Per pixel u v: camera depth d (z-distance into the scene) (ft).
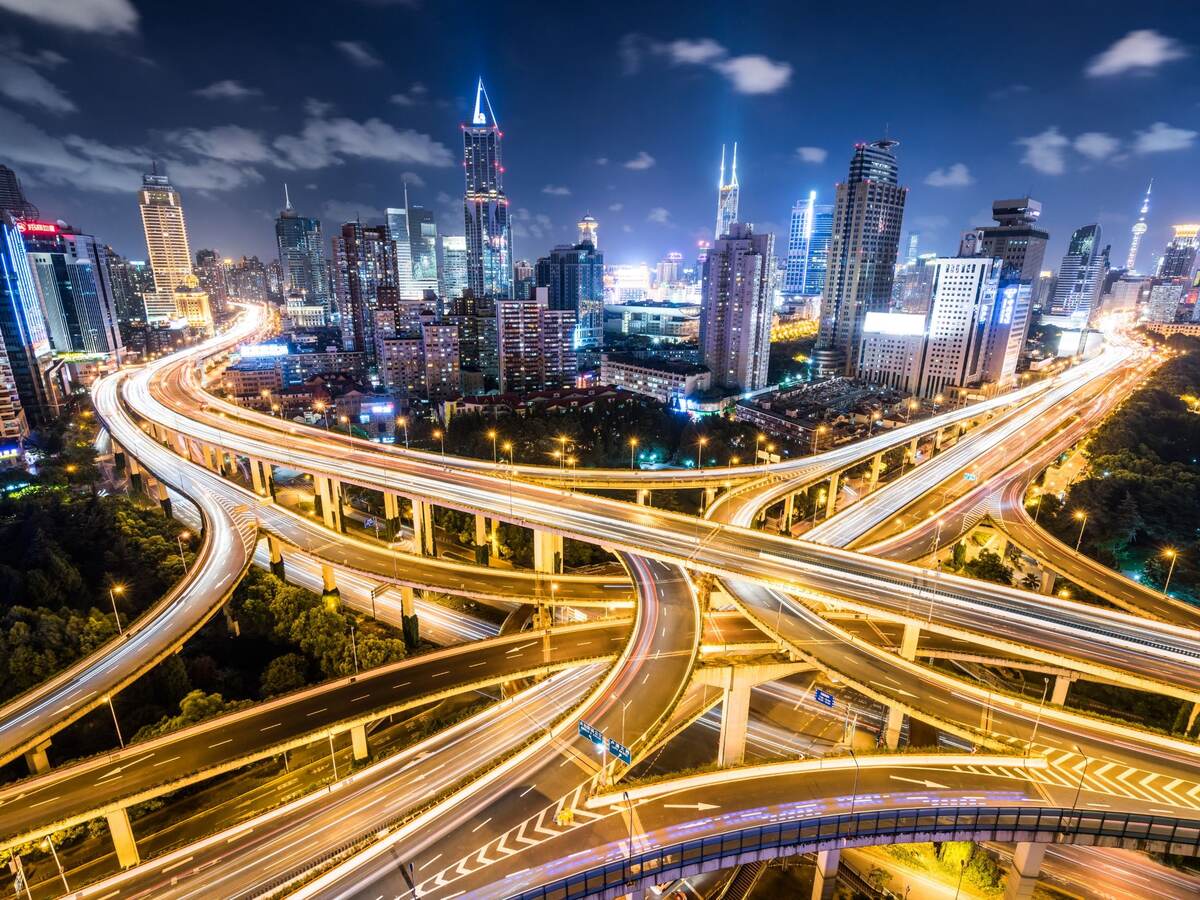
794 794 216.95
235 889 196.34
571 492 458.09
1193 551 466.70
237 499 515.09
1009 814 208.85
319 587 464.65
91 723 315.99
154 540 473.67
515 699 290.56
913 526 456.04
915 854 255.29
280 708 280.31
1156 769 231.09
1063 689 314.76
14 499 502.79
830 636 308.19
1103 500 525.75
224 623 419.33
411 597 392.88
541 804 210.79
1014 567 492.13
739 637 325.21
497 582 386.73
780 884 243.60
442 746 260.62
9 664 320.91
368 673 303.48
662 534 380.99
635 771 303.68
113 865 250.78
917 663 290.15
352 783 240.32
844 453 590.96
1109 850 261.85
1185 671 261.44
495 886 180.65
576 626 345.72
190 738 262.47
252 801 284.61
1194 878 248.52
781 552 359.25
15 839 211.41
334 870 184.65
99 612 375.04
